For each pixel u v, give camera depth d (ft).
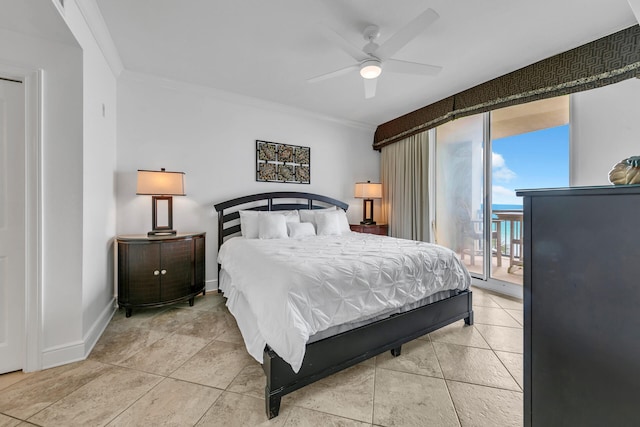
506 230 11.54
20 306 5.49
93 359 6.03
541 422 2.79
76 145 5.92
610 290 2.29
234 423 4.33
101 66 7.45
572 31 6.95
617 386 2.27
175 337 7.10
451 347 6.72
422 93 11.00
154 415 4.46
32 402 4.69
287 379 4.63
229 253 9.11
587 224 2.43
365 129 15.62
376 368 5.87
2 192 5.39
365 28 6.82
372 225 14.08
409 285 6.55
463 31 6.97
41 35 5.51
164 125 10.07
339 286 5.49
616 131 7.19
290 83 10.19
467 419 4.46
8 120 5.41
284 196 12.64
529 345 2.89
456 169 12.14
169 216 9.39
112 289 8.68
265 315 5.03
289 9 6.22
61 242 5.80
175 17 6.50
